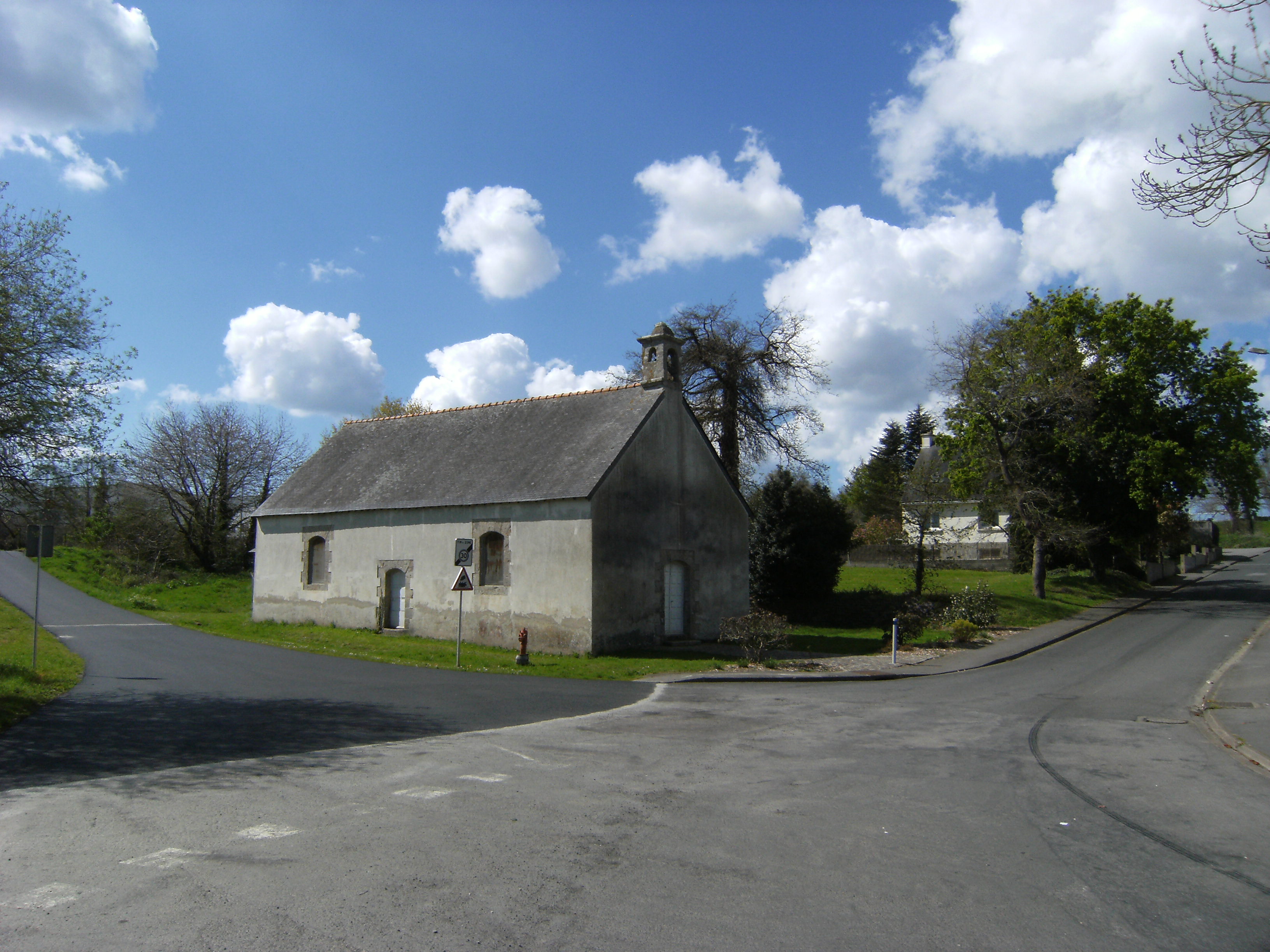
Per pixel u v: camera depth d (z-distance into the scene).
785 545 33.78
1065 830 7.32
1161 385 38.78
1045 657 22.78
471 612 23.59
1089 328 39.59
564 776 9.05
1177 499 38.66
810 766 9.76
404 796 8.07
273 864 6.09
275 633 25.33
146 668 17.61
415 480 26.19
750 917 5.29
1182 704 14.87
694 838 6.88
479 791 8.30
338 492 27.64
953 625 26.69
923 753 10.57
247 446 49.94
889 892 5.78
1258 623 28.92
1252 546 96.19
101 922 5.05
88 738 10.65
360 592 26.27
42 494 14.41
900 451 68.44
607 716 13.32
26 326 13.50
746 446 37.97
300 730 11.48
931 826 7.38
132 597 36.09
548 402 26.97
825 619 32.47
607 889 5.71
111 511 43.81
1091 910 5.52
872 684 18.06
